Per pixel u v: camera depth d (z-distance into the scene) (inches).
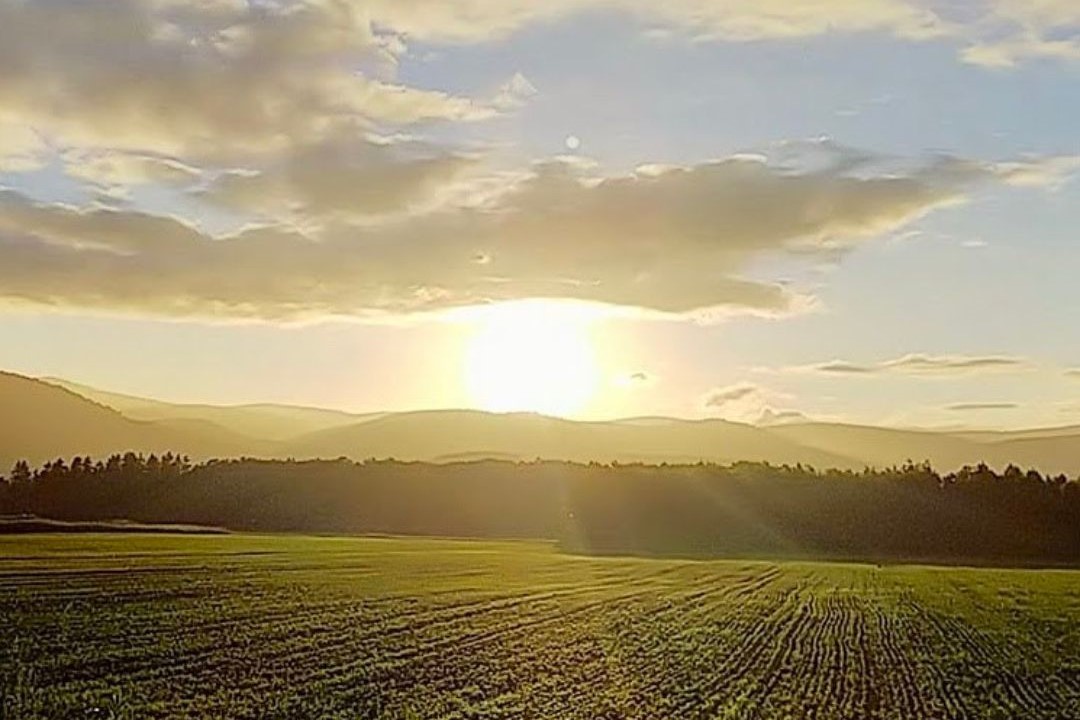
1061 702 1264.8
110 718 946.7
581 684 1231.5
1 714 947.3
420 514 6446.9
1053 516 5585.6
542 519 6097.4
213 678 1173.1
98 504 6412.4
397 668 1300.4
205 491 6609.3
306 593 2258.9
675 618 2059.5
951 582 3440.0
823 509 5807.1
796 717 1088.8
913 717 1133.7
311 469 7012.8
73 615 1691.7
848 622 2110.0
